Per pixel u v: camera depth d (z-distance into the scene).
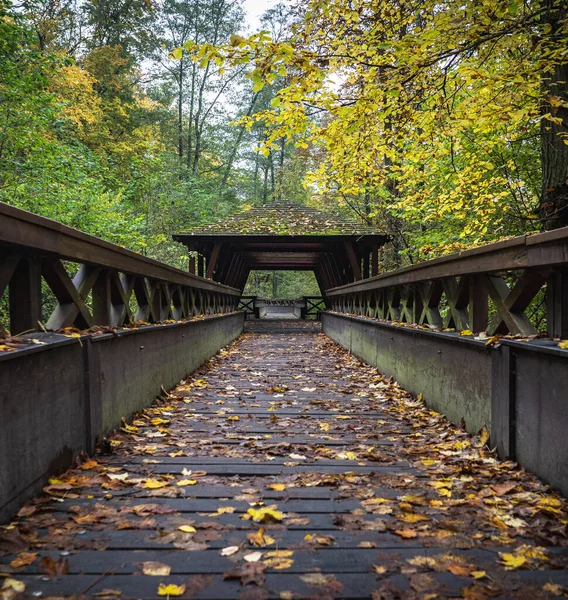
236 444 3.73
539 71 5.55
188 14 30.80
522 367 3.06
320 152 13.89
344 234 14.70
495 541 2.13
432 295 5.19
